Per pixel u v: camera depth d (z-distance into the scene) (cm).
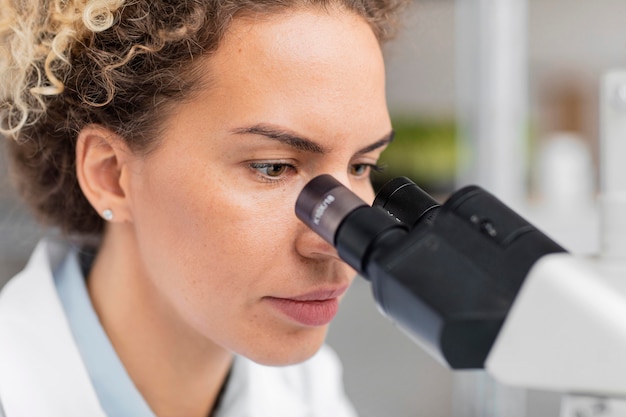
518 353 38
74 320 81
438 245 46
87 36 71
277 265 65
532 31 178
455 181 158
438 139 158
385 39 81
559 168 169
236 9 63
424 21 118
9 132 75
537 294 38
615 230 45
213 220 65
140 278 78
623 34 178
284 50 63
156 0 68
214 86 64
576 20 178
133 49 67
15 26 74
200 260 67
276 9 63
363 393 175
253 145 64
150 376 82
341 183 61
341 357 175
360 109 65
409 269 45
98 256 83
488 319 41
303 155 65
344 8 66
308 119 63
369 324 175
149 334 80
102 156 72
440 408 170
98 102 71
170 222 68
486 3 150
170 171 67
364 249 53
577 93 181
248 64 63
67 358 78
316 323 67
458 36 155
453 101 159
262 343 68
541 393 155
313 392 106
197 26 63
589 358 36
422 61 158
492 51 151
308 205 60
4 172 99
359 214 55
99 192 73
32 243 102
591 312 37
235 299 66
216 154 65
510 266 45
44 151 81
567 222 156
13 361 77
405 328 46
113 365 80
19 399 76
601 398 39
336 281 66
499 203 49
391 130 71
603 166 49
